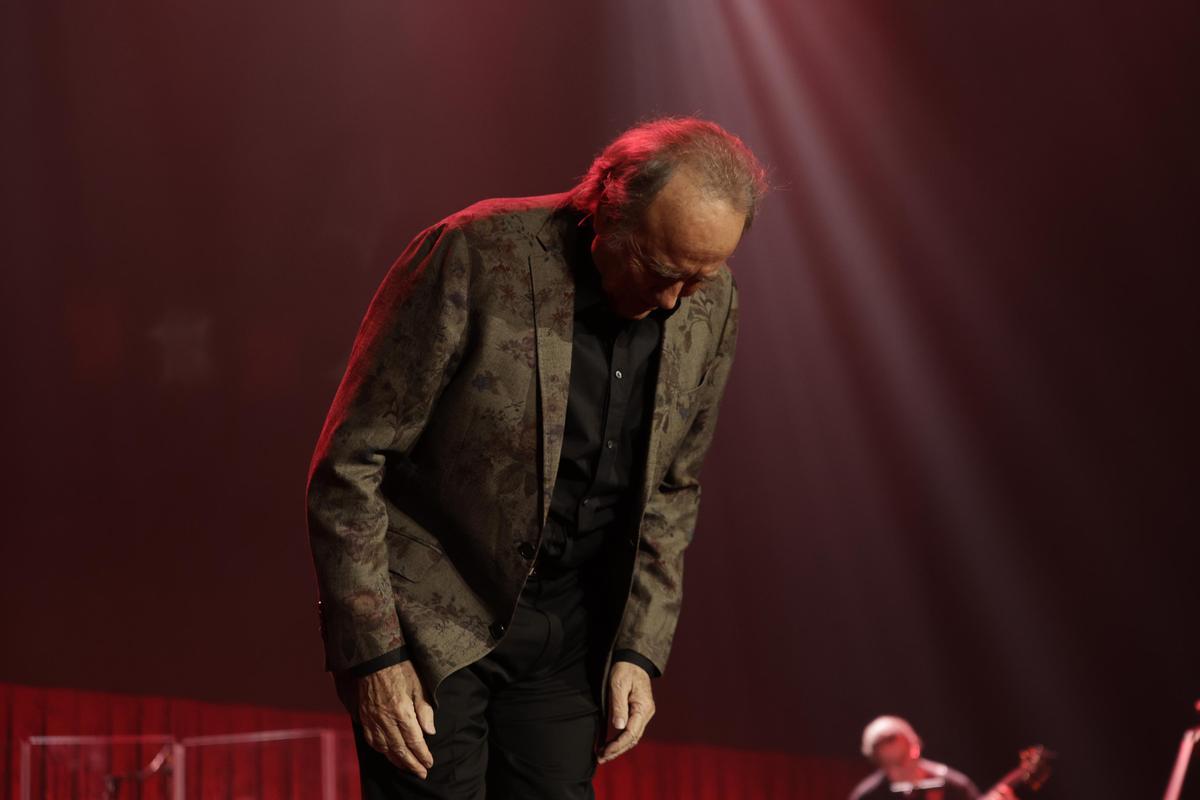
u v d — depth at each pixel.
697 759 23.69
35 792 19.00
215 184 21.33
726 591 24.11
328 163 22.08
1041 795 24.17
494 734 5.73
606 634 5.83
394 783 5.40
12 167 20.38
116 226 20.80
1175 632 23.33
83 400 20.25
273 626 20.84
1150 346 23.03
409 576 5.34
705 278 5.11
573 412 5.40
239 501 20.86
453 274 5.18
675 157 4.96
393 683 5.12
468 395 5.23
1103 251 23.16
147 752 19.77
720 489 24.25
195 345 20.92
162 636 20.20
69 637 19.70
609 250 5.09
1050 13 22.52
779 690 24.11
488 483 5.28
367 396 5.18
